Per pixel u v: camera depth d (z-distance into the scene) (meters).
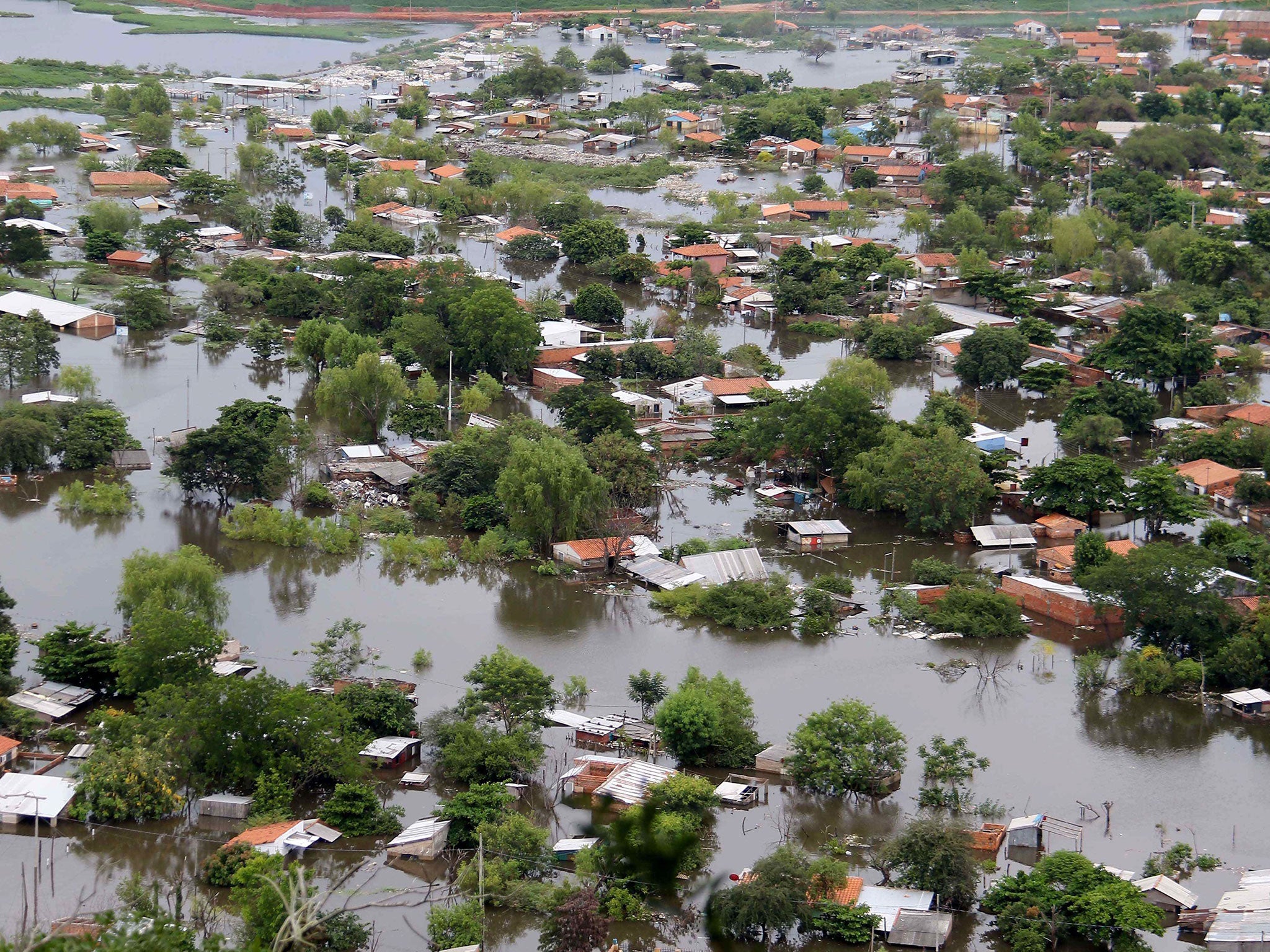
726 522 139.12
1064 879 81.50
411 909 80.38
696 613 120.00
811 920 78.94
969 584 123.69
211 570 112.00
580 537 132.00
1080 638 118.12
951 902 81.94
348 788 88.31
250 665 106.69
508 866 82.81
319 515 135.75
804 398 148.38
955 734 102.12
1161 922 78.75
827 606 119.31
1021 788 95.25
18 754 94.12
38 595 116.94
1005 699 107.56
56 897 80.12
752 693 106.75
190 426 153.12
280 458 141.38
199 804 89.81
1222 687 110.38
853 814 91.75
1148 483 137.00
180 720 91.12
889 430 144.50
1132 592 114.44
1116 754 100.19
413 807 90.81
